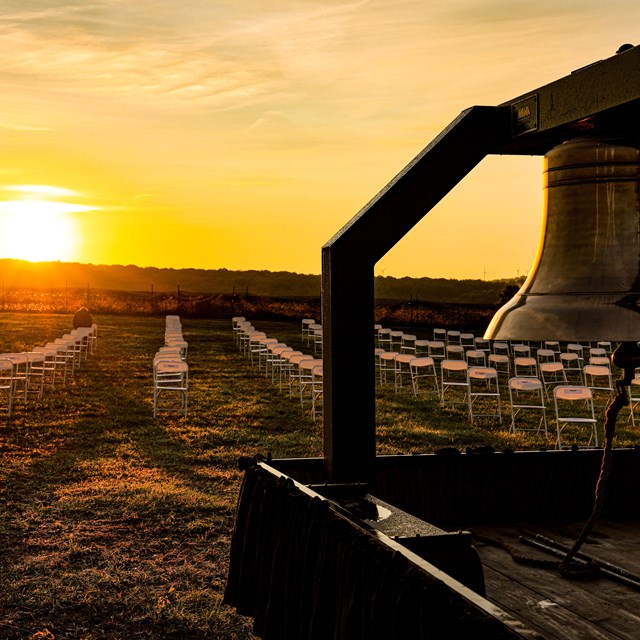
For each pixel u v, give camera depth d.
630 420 14.20
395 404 15.30
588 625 2.96
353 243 3.48
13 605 5.14
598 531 4.19
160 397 15.37
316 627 2.44
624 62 2.60
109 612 5.07
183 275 113.50
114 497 7.77
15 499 7.68
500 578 3.48
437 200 3.47
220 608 5.12
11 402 13.23
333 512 2.58
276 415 13.52
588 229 2.70
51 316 38.00
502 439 11.99
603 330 2.49
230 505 7.55
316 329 27.34
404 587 1.94
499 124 3.46
